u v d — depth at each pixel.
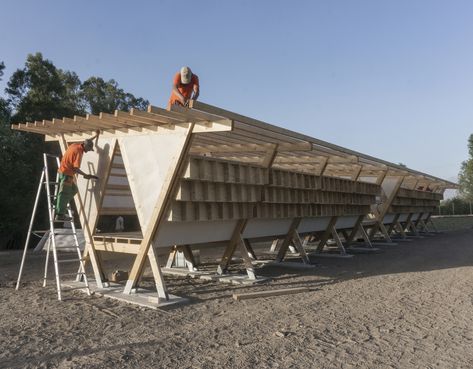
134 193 8.01
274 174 10.27
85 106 29.98
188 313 6.77
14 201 19.70
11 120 23.08
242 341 5.31
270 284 9.38
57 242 14.64
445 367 4.46
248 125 7.66
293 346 5.12
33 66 24.06
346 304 7.34
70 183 8.31
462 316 6.45
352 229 16.84
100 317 6.47
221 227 9.64
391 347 5.09
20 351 4.93
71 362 4.59
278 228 11.81
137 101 33.22
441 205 47.00
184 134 7.24
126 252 8.27
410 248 16.84
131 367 4.46
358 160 12.38
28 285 8.93
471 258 13.34
